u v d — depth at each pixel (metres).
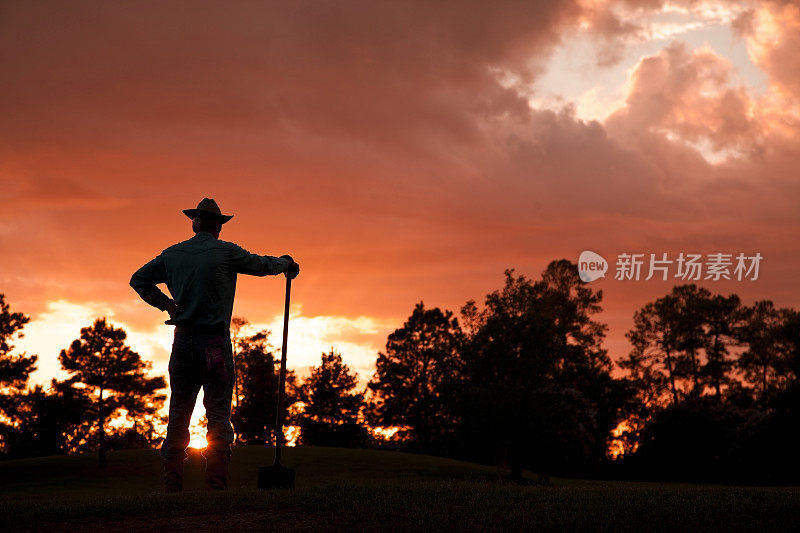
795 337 68.44
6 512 6.26
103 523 5.85
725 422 51.34
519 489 7.74
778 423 48.66
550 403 38.59
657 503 6.61
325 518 5.85
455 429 41.25
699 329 75.19
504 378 39.84
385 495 6.78
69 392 49.09
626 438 64.31
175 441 7.54
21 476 46.12
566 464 52.62
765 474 48.62
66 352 49.62
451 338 42.59
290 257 8.05
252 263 7.62
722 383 75.06
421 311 80.88
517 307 42.06
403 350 80.00
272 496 6.59
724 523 5.82
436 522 5.63
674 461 51.28
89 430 76.31
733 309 74.69
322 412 81.25
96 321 50.28
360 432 82.44
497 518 5.84
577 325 65.12
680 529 5.65
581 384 42.84
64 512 6.14
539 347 40.50
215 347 7.43
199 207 7.75
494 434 38.00
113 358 49.97
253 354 81.81
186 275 7.36
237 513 6.07
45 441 68.12
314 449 54.22
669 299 77.12
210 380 7.51
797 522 5.91
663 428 53.09
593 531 5.51
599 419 48.31
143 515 6.07
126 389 49.81
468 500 6.71
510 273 42.56
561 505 6.52
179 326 7.48
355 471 43.38
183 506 6.28
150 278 7.54
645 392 74.06
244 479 39.88
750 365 73.69
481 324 42.22
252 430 80.94
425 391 78.06
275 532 5.38
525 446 38.97
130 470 47.69
